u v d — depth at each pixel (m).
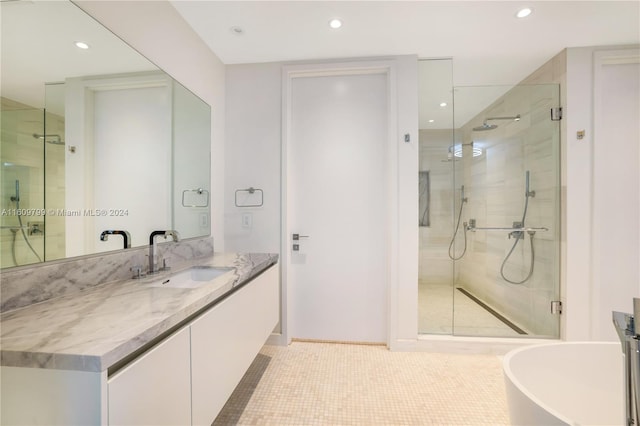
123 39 1.30
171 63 1.64
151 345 0.79
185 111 1.78
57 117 1.02
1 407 0.67
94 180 1.17
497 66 2.30
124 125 1.32
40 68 0.97
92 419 0.61
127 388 0.68
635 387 0.81
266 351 2.14
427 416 1.45
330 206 2.30
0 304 0.83
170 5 1.62
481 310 2.45
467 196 2.42
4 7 0.88
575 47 2.02
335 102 2.29
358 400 1.57
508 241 2.43
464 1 1.58
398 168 2.15
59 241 1.02
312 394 1.62
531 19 1.72
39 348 0.61
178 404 0.88
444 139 2.34
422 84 2.22
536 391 1.27
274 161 2.27
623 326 0.87
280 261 2.25
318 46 2.04
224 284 1.16
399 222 2.15
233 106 2.30
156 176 1.53
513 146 2.35
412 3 1.59
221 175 2.26
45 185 0.98
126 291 1.07
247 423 1.39
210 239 2.07
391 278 2.15
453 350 2.11
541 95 2.22
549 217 2.20
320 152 2.30
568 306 2.05
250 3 1.60
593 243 2.02
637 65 2.01
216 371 1.12
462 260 2.45
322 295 2.31
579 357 1.33
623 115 2.02
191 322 0.97
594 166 2.02
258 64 2.28
